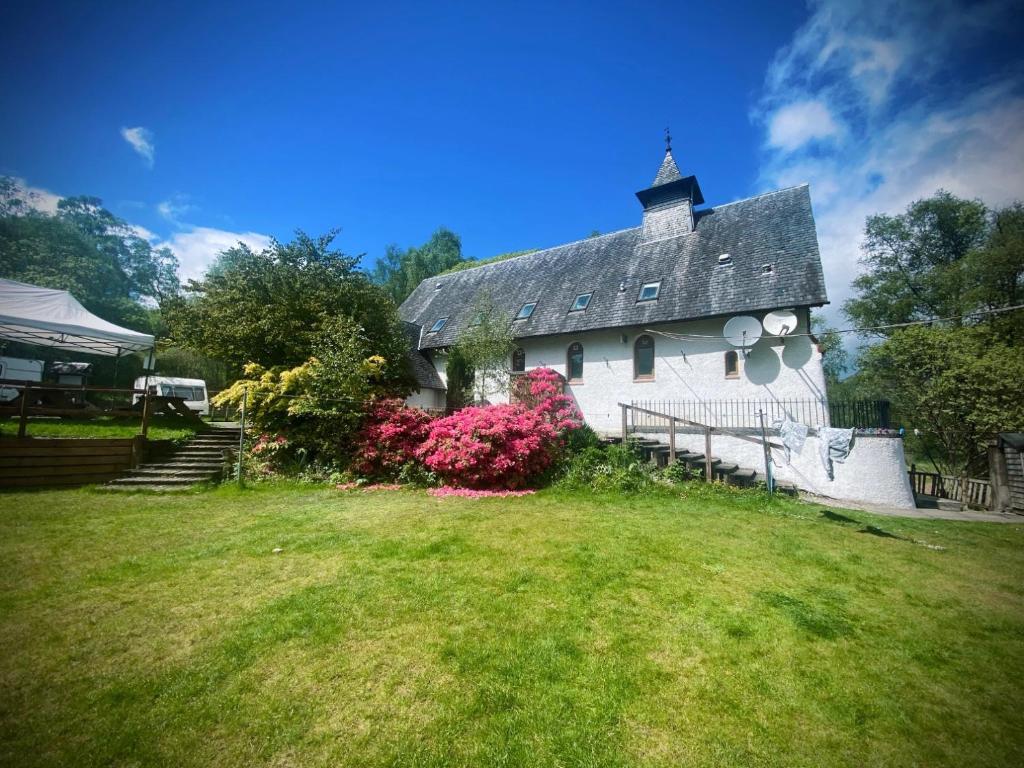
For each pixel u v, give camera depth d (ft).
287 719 9.20
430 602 14.74
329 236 57.67
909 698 10.55
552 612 14.24
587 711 9.64
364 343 51.80
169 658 11.30
